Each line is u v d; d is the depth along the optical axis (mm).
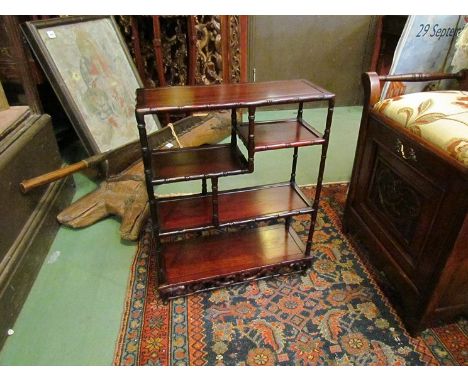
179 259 1301
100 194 1631
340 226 1597
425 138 985
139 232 1478
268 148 1027
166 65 2268
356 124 2680
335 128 2609
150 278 1310
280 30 2637
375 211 1307
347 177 1984
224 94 1025
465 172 833
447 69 1699
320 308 1197
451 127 939
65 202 1673
